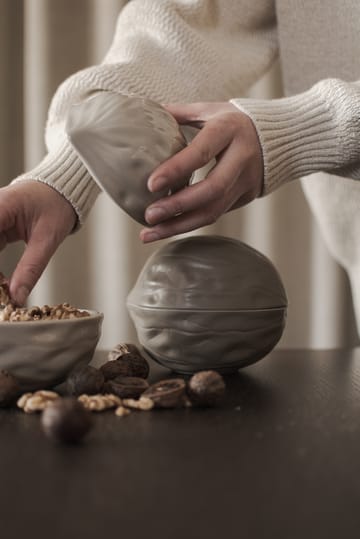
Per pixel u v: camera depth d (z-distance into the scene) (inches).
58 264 60.0
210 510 17.7
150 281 29.8
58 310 28.2
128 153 25.1
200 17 36.6
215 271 29.0
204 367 29.7
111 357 30.1
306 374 31.1
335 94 30.5
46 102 57.9
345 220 42.6
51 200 29.7
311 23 38.3
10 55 58.5
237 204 29.9
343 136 30.4
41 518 17.3
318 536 16.7
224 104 29.8
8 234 29.4
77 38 57.9
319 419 24.2
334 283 61.6
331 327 62.1
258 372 31.6
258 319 29.1
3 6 57.6
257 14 39.1
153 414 24.9
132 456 20.9
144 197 25.7
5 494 18.5
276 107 30.5
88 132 25.0
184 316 28.8
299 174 31.5
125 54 35.0
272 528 17.0
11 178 59.6
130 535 16.7
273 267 30.5
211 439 22.3
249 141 28.2
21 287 28.0
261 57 39.0
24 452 21.2
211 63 35.9
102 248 59.7
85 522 17.2
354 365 33.1
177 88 35.0
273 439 22.3
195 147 25.7
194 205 26.1
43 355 26.3
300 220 61.0
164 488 18.8
